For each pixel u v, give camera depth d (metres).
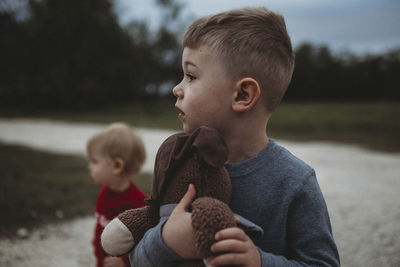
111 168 2.22
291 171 1.03
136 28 40.69
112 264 1.52
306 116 25.64
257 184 1.02
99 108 39.91
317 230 1.00
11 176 5.96
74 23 35.97
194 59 1.05
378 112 27.58
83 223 3.95
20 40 35.16
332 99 56.03
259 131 1.07
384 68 55.53
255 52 1.02
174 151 0.95
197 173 0.92
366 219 4.38
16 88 37.66
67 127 19.33
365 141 13.95
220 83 1.01
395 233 3.88
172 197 0.94
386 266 3.09
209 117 1.03
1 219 3.86
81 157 8.57
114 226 1.06
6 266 2.90
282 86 1.09
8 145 10.95
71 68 38.53
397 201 5.22
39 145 11.28
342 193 5.70
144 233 1.05
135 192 2.29
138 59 40.59
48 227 3.78
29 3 35.59
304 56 60.41
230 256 0.79
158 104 43.62
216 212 0.82
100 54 38.47
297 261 0.97
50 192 4.99
